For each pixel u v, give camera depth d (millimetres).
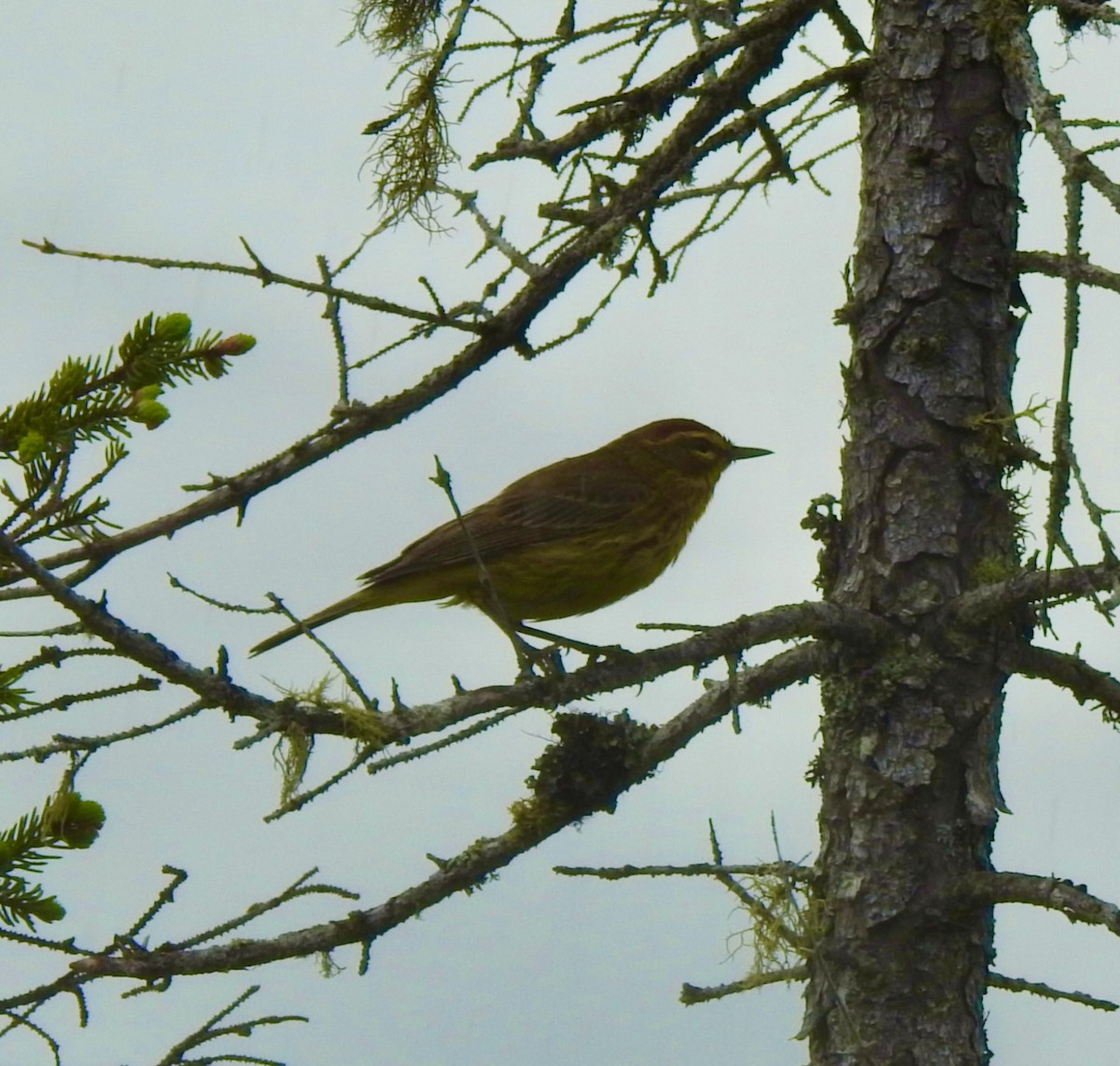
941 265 12508
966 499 12219
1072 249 9391
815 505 12594
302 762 9188
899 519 12203
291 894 9555
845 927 11570
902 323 12492
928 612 11930
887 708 11797
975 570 12125
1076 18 12586
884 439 12398
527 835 11219
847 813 11773
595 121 12938
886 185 12727
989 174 12594
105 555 12406
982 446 12242
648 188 12844
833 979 11484
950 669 11789
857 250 12844
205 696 9000
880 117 12820
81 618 8547
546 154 13008
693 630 10570
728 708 11570
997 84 12703
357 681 9352
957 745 11695
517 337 12875
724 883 10680
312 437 12734
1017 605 11594
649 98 12750
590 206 13094
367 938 10609
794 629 11508
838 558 12516
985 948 11562
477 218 13234
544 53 13336
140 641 8766
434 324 12422
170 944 9352
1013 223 12742
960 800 11656
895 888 11500
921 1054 11242
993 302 12547
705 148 12523
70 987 8984
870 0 13164
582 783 11273
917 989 11336
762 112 12469
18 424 7969
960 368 12383
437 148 13438
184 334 8180
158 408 7969
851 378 12672
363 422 12766
